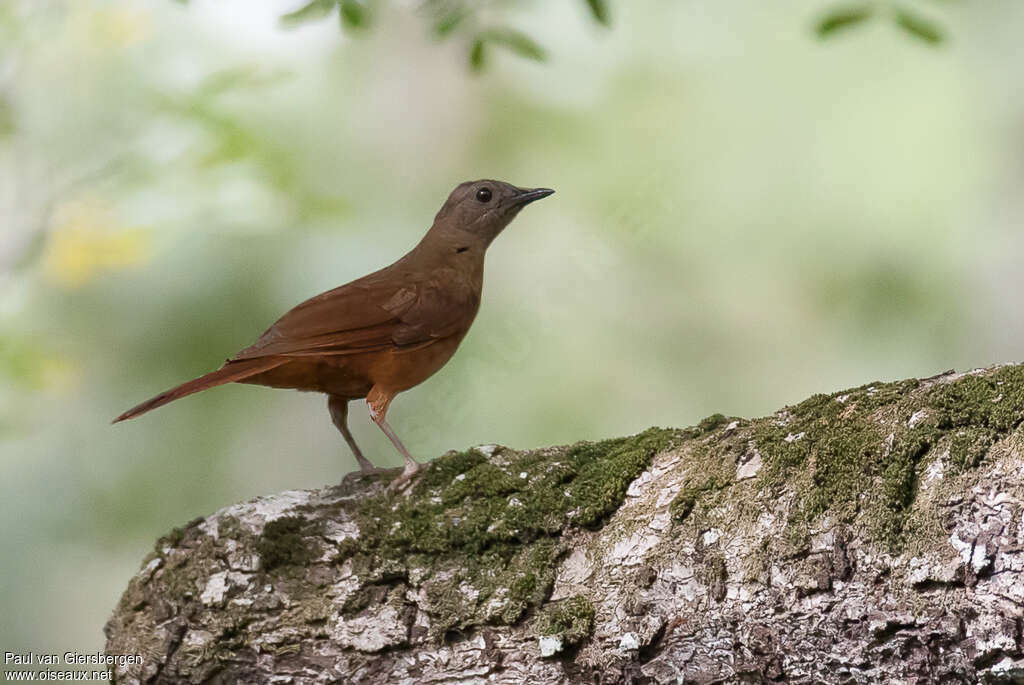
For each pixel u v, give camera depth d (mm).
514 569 6023
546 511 6082
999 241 13938
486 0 8711
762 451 5711
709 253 13938
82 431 12062
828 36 8406
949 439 5148
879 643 5094
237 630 6246
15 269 12078
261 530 6473
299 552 6363
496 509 6203
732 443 5875
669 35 14766
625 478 6047
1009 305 14016
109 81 12672
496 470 6430
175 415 12117
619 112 14703
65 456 12062
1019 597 4766
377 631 6094
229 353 11648
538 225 14133
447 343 8469
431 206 14172
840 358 13734
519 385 12711
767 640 5344
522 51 8703
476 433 12383
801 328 13820
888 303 13758
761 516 5496
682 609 5539
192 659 6270
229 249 11922
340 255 12250
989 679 4910
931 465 5145
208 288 11734
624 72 14797
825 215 13922
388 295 8164
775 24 14523
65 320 12023
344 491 6730
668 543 5691
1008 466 4934
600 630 5707
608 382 13234
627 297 13781
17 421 11758
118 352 11938
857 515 5227
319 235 12219
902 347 13742
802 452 5551
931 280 13758
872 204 13883
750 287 13859
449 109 14719
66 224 11953
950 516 5000
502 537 6090
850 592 5156
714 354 13742
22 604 11992
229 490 12266
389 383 8078
